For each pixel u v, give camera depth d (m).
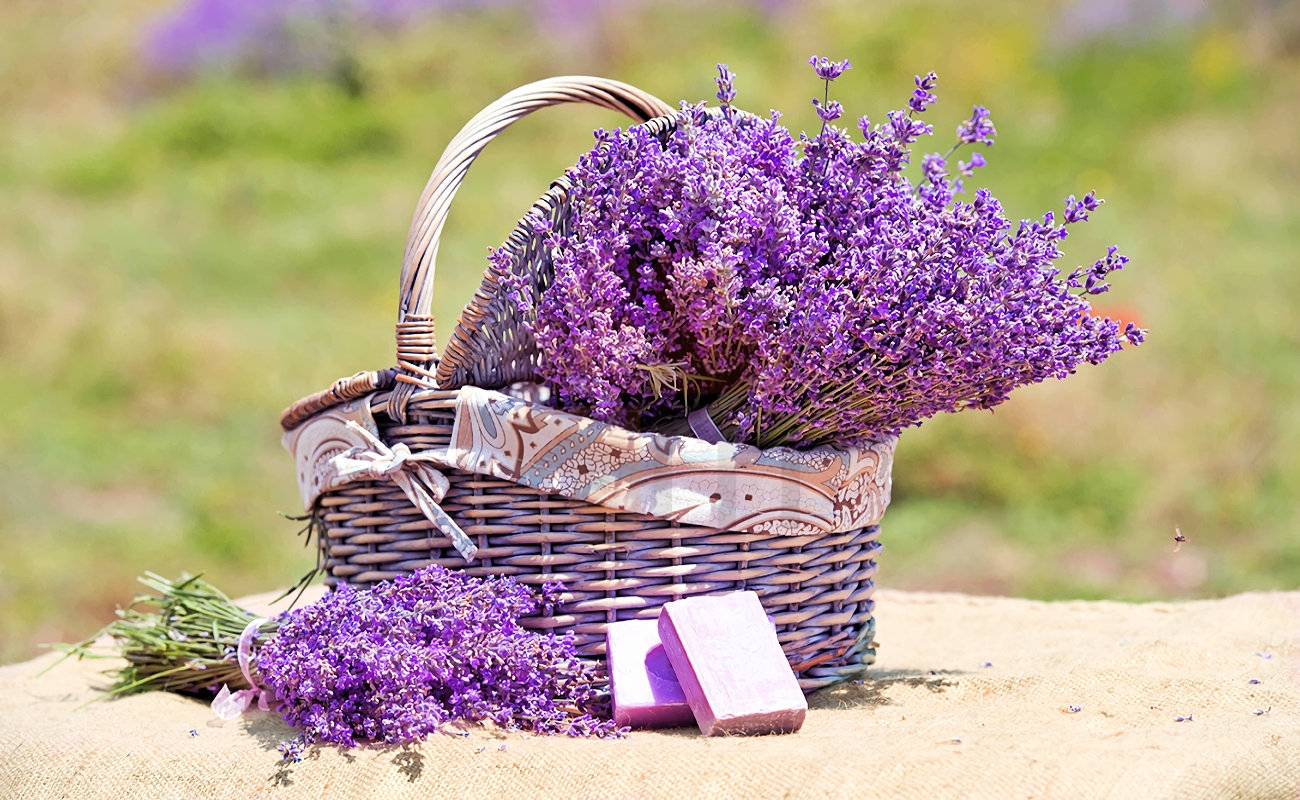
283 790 1.71
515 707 1.78
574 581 1.81
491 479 1.81
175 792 1.73
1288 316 5.20
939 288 1.77
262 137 8.02
